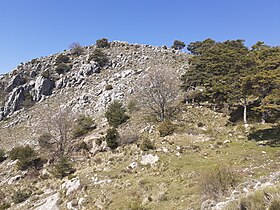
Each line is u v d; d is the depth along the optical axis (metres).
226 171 20.14
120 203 23.62
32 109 71.00
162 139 37.88
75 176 34.56
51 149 47.81
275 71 27.55
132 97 59.66
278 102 29.70
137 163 32.03
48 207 29.14
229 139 33.72
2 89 79.50
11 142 58.28
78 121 55.81
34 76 82.62
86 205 25.83
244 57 39.62
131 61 86.06
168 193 22.64
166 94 46.84
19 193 35.56
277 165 22.08
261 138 31.67
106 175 31.16
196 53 91.81
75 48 96.56
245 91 31.92
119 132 44.69
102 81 74.62
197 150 31.69
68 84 77.50
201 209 17.05
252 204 11.40
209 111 46.41
